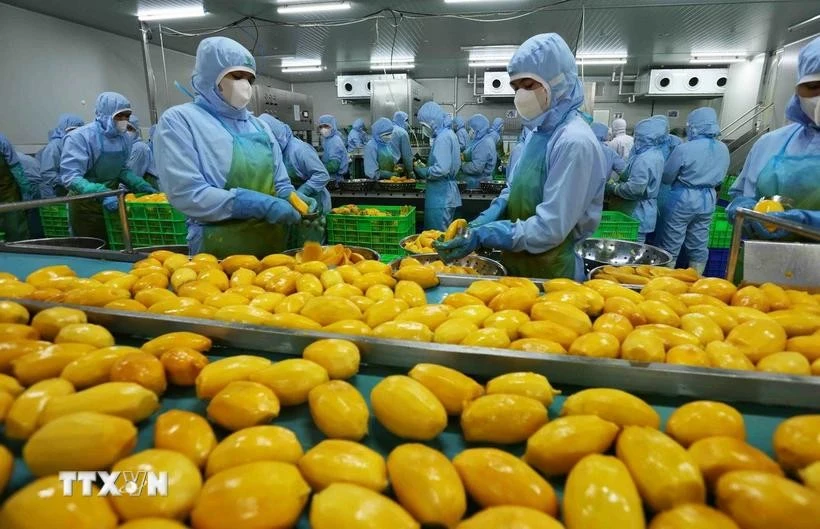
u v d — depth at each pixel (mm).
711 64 6906
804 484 463
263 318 848
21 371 651
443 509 438
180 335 764
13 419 552
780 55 5656
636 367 677
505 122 8242
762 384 650
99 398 569
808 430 508
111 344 792
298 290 1053
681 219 3955
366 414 583
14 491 493
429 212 4336
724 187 5609
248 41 5461
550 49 1471
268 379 634
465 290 1157
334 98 9422
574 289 991
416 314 872
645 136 4156
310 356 700
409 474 463
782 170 1962
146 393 597
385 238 2953
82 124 4438
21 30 4480
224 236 1830
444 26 4684
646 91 7234
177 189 1711
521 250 1590
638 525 407
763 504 408
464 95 8609
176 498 436
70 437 488
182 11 4211
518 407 565
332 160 5719
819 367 699
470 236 1527
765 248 1063
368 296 1026
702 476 476
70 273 1167
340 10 4105
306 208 1817
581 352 728
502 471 473
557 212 1463
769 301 945
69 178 3168
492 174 6066
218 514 423
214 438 542
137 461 459
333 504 421
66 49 4934
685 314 874
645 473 461
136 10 4277
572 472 475
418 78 8562
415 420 556
